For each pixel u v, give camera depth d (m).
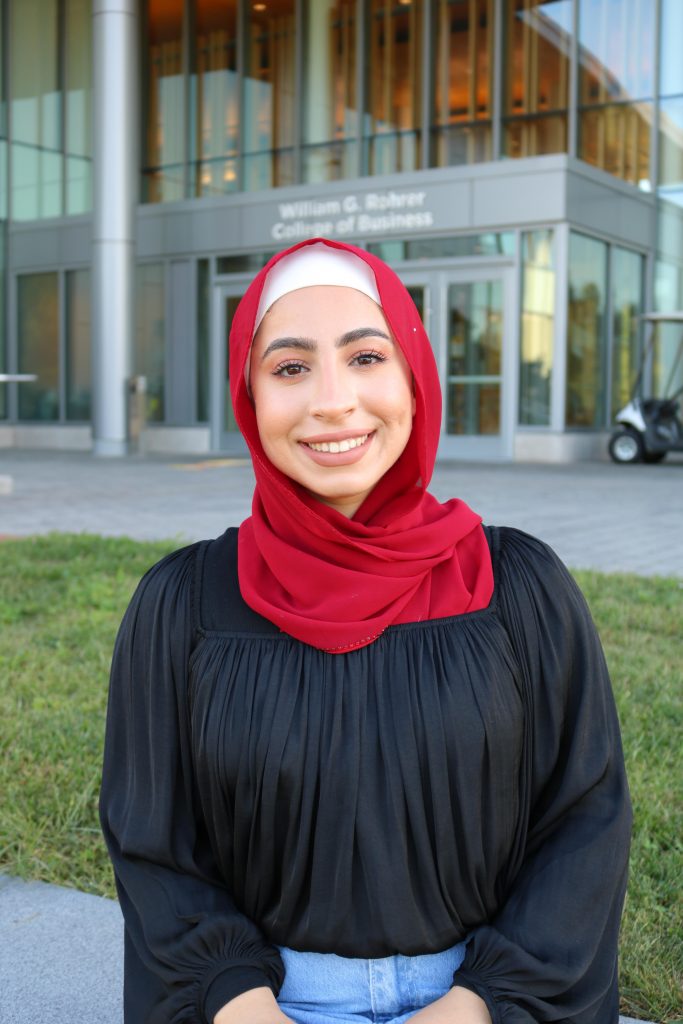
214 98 22.84
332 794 1.39
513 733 1.45
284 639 1.45
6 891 2.95
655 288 20.73
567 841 1.49
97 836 3.24
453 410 19.33
